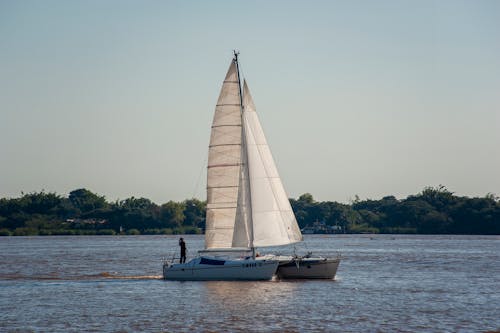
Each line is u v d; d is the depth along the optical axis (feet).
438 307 535.60
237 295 586.86
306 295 588.91
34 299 582.76
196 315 500.74
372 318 489.26
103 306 542.98
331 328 456.45
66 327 462.60
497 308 531.91
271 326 463.01
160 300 567.59
